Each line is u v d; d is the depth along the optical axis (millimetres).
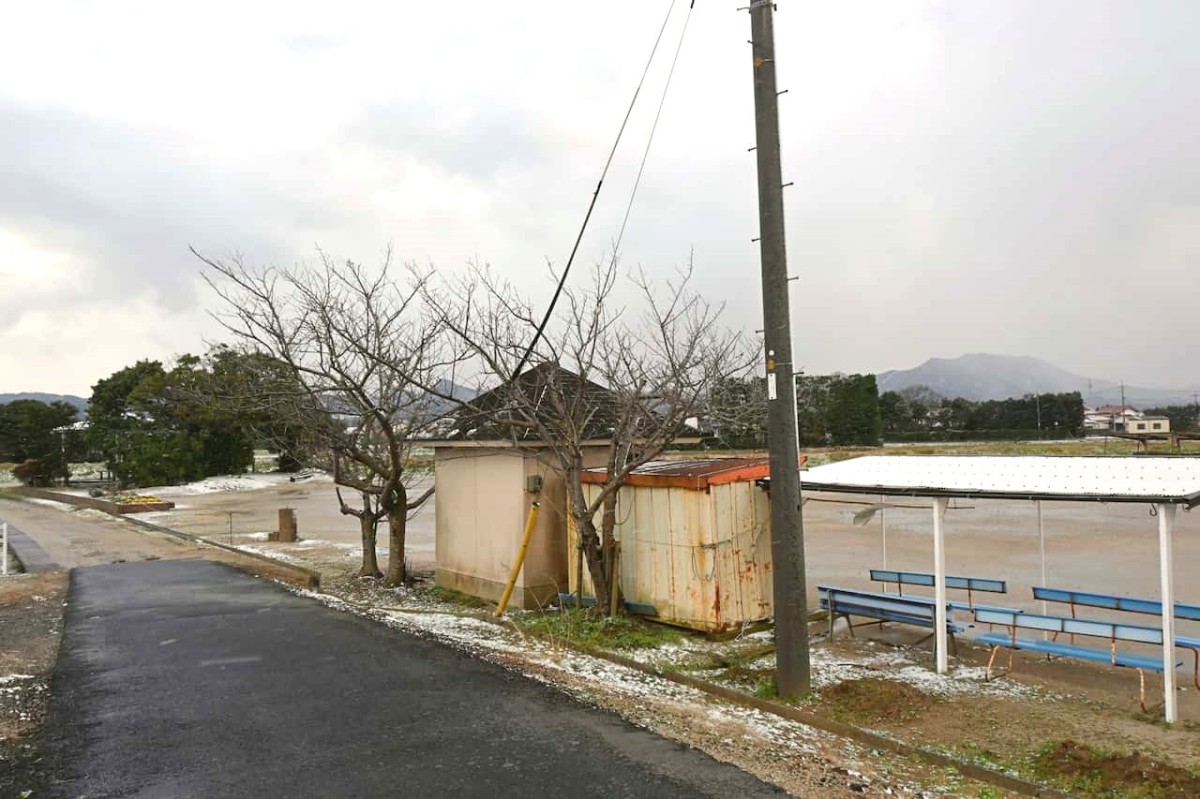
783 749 5441
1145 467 7195
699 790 4637
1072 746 5449
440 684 6824
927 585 9734
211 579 13719
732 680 7422
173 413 51031
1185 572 13531
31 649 8461
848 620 9219
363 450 13523
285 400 12242
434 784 4695
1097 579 12984
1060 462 7812
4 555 15914
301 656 7852
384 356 11984
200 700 6414
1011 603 11359
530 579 11125
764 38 6887
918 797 4727
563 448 10227
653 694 6805
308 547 19938
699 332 13508
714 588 9070
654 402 9797
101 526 27641
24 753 5270
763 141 6855
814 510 24062
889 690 6688
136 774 4887
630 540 10031
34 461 60562
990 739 5828
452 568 12758
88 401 55750
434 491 14289
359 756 5148
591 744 5379
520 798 4496
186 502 39938
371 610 10625
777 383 6801
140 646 8438
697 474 9289
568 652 8391
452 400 10430
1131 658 6707
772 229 6801
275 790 4625
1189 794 4637
